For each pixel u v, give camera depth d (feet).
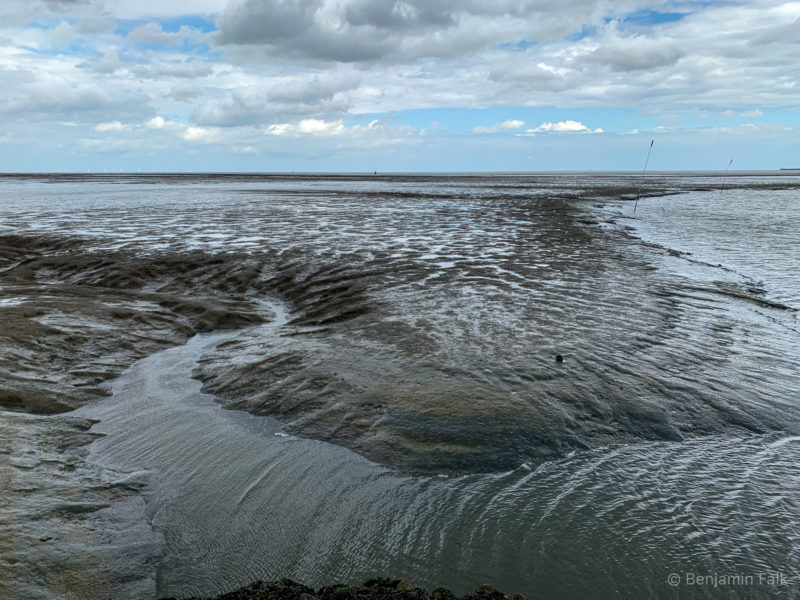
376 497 18.62
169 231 77.87
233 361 30.86
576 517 17.40
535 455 21.09
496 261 58.03
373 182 306.35
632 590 14.46
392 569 15.26
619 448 21.79
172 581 14.83
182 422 24.34
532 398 24.98
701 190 219.82
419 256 60.23
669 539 16.33
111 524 16.94
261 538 16.58
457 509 17.92
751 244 74.95
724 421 23.80
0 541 15.03
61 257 59.52
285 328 37.29
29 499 17.46
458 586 14.58
